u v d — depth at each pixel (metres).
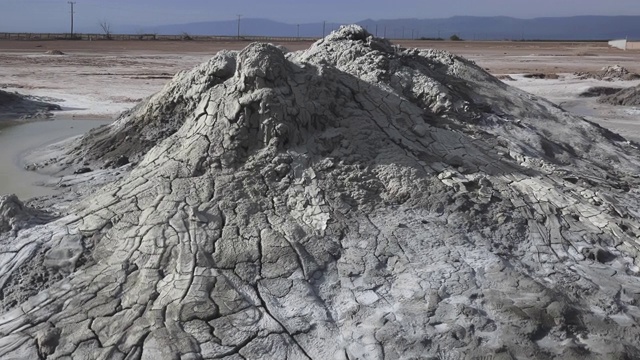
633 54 50.28
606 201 7.75
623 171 10.58
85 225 6.67
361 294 5.75
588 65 38.59
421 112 9.46
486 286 5.83
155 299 5.62
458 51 51.41
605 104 22.48
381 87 9.54
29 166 11.39
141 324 5.34
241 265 5.99
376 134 7.96
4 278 6.04
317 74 8.52
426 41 72.88
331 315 5.54
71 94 21.78
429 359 4.98
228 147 7.39
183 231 6.35
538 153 9.88
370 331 5.29
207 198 6.80
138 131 11.26
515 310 5.47
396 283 5.87
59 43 51.12
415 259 6.16
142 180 7.28
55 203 8.66
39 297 5.79
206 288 5.71
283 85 7.86
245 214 6.60
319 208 6.75
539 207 7.32
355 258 6.15
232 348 5.11
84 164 11.11
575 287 5.96
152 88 23.94
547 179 8.22
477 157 8.35
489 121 10.55
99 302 5.65
